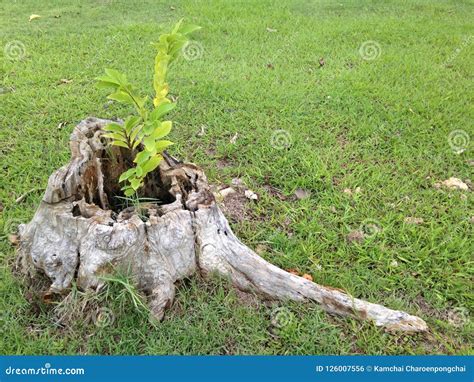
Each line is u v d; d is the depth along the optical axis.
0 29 5.80
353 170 3.65
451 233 3.07
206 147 3.84
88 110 4.20
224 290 2.59
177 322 2.44
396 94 4.62
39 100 4.31
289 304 2.55
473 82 4.95
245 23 6.20
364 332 2.46
